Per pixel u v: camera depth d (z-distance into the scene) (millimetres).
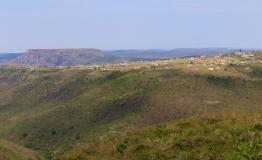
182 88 178750
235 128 27000
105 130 143000
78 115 176875
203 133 27344
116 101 177125
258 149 23453
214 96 167875
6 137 181500
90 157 27750
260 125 26781
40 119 189125
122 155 27141
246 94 175125
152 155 26031
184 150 26047
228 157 23203
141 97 172000
